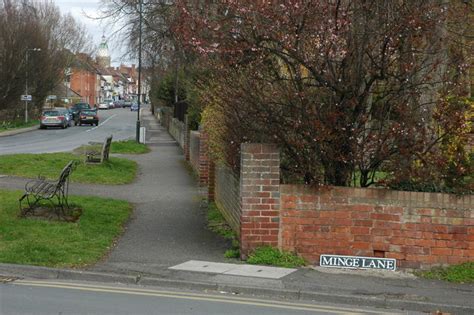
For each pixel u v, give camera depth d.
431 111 9.52
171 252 10.07
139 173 21.88
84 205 13.45
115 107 127.81
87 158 22.55
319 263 9.48
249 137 10.69
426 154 9.34
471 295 8.22
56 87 71.44
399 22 8.73
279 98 9.23
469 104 9.73
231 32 8.95
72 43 76.12
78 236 10.52
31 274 8.61
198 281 8.34
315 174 9.57
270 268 9.16
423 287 8.54
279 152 9.56
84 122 59.56
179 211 14.05
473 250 9.26
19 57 52.03
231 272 8.86
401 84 9.06
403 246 9.34
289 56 8.95
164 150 33.16
